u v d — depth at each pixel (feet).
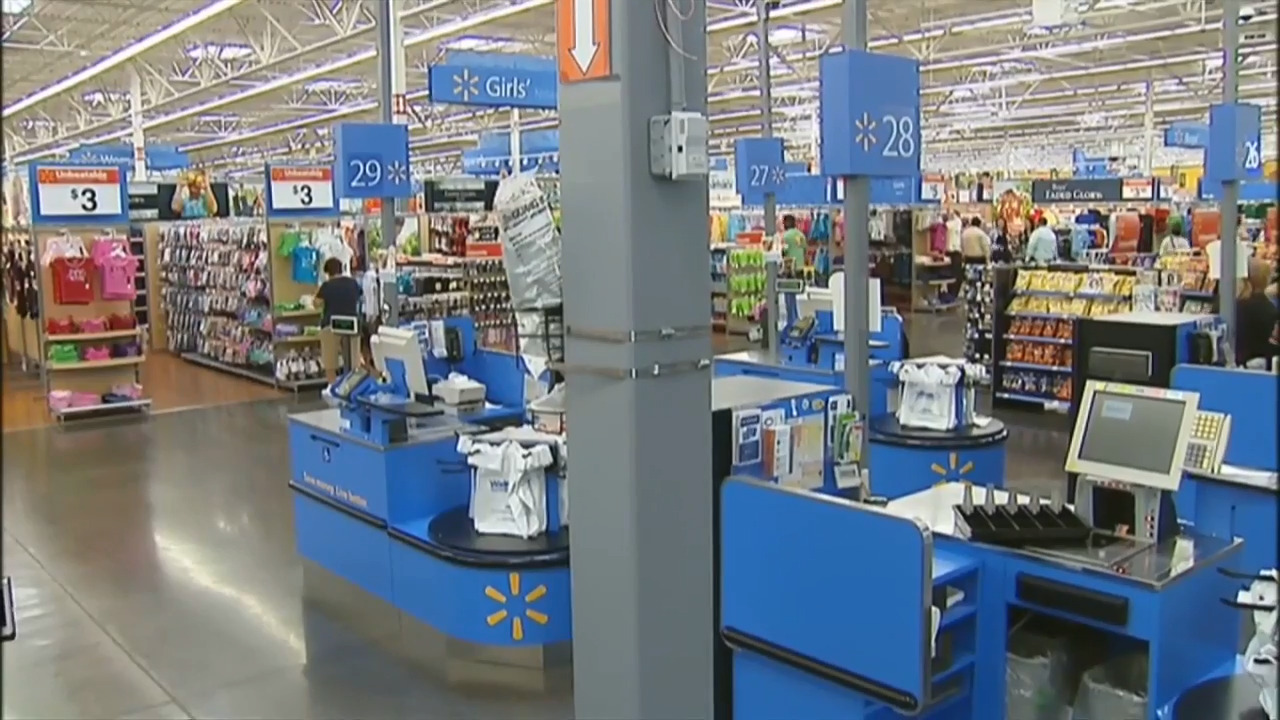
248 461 28.78
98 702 14.37
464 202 43.73
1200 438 11.05
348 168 22.97
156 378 43.62
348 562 17.60
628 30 8.52
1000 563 10.50
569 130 9.09
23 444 31.14
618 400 9.00
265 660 15.65
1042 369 33.65
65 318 35.50
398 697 14.40
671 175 8.68
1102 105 80.84
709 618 9.78
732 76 64.28
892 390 21.50
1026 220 62.54
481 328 40.68
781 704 10.36
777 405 12.09
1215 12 44.93
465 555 14.80
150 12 46.24
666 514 9.25
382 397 16.90
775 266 26.13
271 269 39.68
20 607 17.84
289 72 62.18
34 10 44.86
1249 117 24.11
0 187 20.51
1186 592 9.80
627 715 9.39
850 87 14.85
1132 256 43.73
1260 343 24.41
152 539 21.65
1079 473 10.73
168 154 68.64
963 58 58.23
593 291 9.07
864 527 9.28
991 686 10.65
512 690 14.53
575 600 9.81
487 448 15.38
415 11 45.73
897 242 59.26
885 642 9.21
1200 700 9.07
